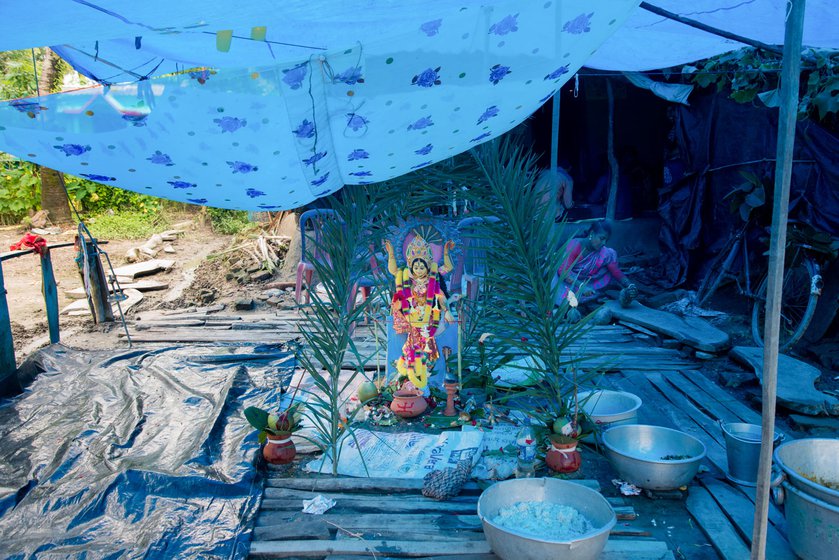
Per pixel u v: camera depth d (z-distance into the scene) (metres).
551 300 4.05
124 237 12.69
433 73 2.86
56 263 11.10
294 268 9.70
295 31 3.75
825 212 6.35
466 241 5.30
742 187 6.73
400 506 3.74
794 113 2.51
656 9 3.39
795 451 3.41
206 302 8.62
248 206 3.70
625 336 6.93
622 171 9.83
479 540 3.39
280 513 3.69
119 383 5.62
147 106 2.72
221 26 2.51
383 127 3.09
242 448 4.29
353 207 4.02
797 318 6.47
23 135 2.72
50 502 3.74
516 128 8.91
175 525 3.51
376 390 5.04
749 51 6.36
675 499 3.77
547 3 2.68
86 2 2.16
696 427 4.73
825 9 3.97
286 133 2.96
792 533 3.13
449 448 4.33
